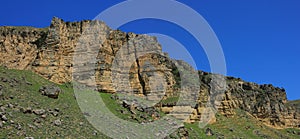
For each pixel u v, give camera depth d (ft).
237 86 414.82
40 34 287.28
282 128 407.03
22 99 204.74
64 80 275.18
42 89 229.04
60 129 185.26
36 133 170.30
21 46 275.39
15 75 244.22
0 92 197.57
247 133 334.85
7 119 171.94
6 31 277.23
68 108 220.23
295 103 472.44
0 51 268.41
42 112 192.54
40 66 271.69
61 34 288.10
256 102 412.57
